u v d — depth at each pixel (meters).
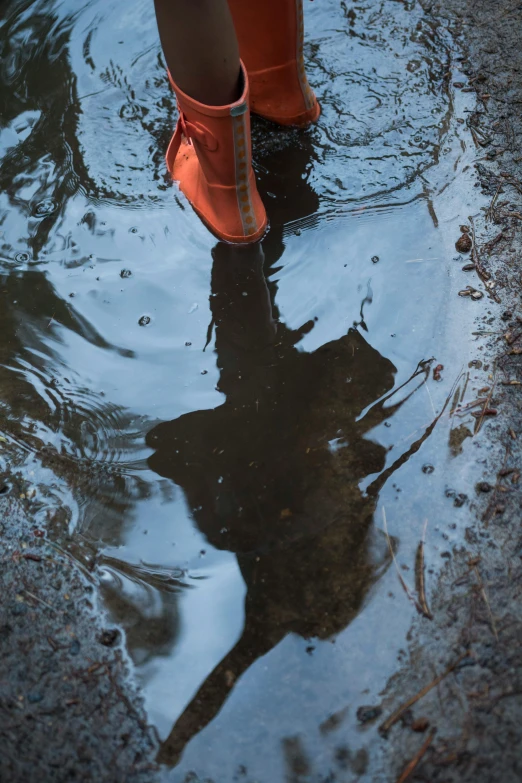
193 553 1.54
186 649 1.41
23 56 2.71
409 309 1.89
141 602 1.48
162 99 2.48
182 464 1.67
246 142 1.88
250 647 1.40
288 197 2.17
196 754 1.28
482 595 1.41
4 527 1.60
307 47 2.59
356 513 1.55
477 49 2.52
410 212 2.10
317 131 2.32
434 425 1.67
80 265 2.08
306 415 1.72
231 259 2.06
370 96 2.41
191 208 2.18
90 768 1.28
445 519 1.52
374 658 1.36
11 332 1.94
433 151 2.24
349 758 1.25
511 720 1.25
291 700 1.33
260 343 1.87
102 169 2.30
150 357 1.87
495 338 1.80
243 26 2.10
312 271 2.01
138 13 2.81
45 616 1.47
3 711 1.35
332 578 1.47
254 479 1.63
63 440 1.73
